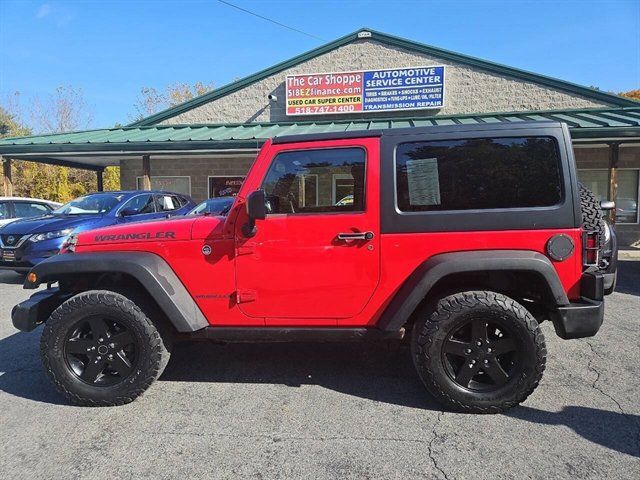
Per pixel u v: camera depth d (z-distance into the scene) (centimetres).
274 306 351
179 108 1508
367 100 1407
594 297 316
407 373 412
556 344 482
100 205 898
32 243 786
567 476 259
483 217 326
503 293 362
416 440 300
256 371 421
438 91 1368
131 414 342
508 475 262
